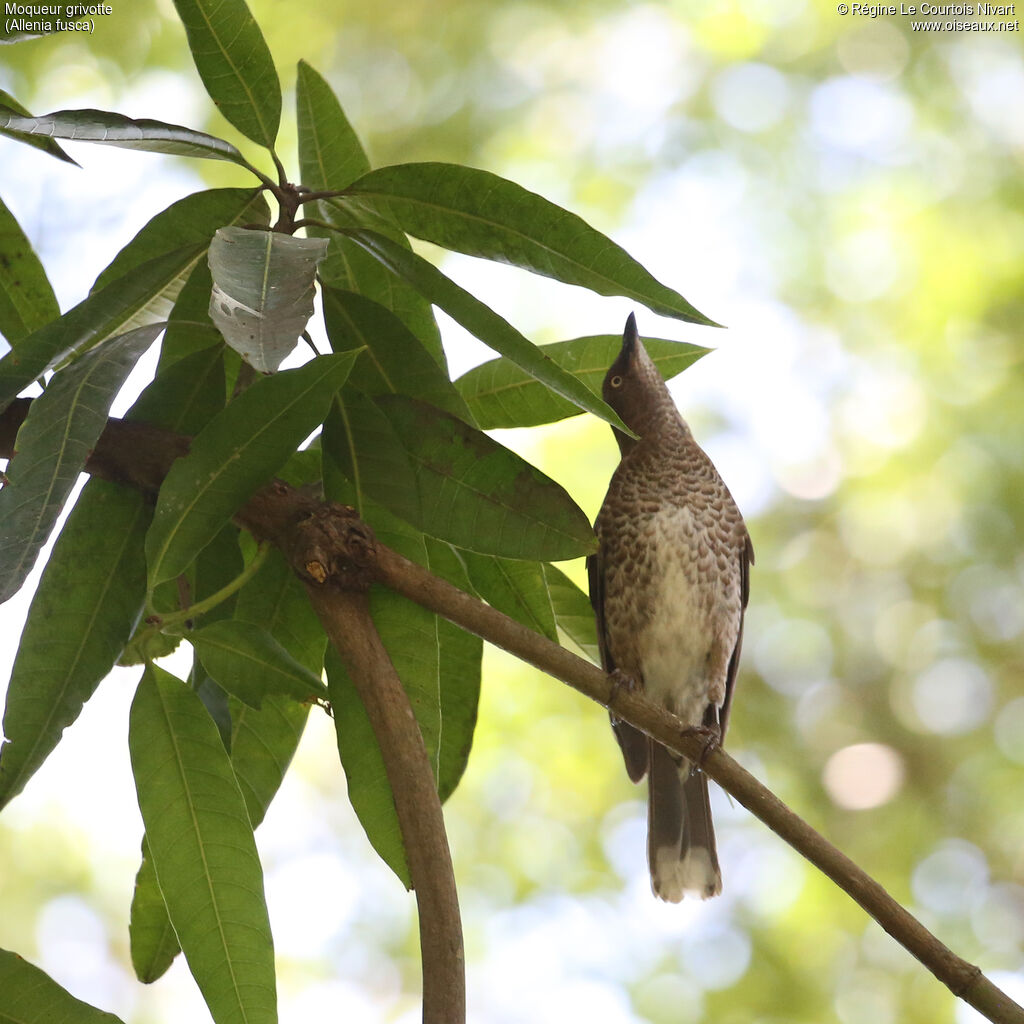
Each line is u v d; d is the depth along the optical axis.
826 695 14.03
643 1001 12.08
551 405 5.29
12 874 12.18
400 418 4.41
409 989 12.45
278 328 3.31
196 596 4.54
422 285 4.20
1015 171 14.14
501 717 12.55
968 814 13.64
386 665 4.02
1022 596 13.68
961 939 13.12
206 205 4.49
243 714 4.67
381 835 4.32
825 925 12.64
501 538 4.32
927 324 13.89
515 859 12.45
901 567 14.01
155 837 4.08
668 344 5.59
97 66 12.56
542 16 14.61
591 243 4.29
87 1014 3.78
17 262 4.97
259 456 3.94
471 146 14.15
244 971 4.03
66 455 3.60
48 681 3.96
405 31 14.40
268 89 4.45
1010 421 13.52
